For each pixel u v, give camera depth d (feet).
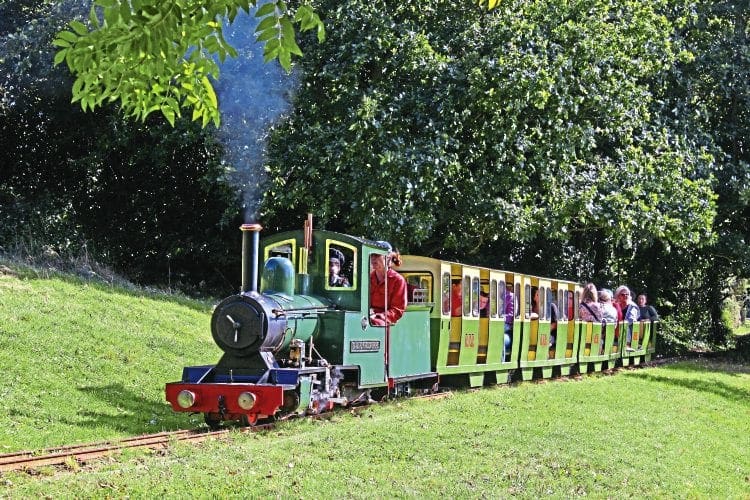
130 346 48.52
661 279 107.14
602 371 77.10
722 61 91.97
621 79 74.64
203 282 81.82
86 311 52.80
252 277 37.88
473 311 54.19
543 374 66.03
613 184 75.00
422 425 37.11
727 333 116.47
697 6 93.56
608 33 72.79
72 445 30.86
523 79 64.44
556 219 71.05
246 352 36.68
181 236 80.89
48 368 41.81
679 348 106.42
